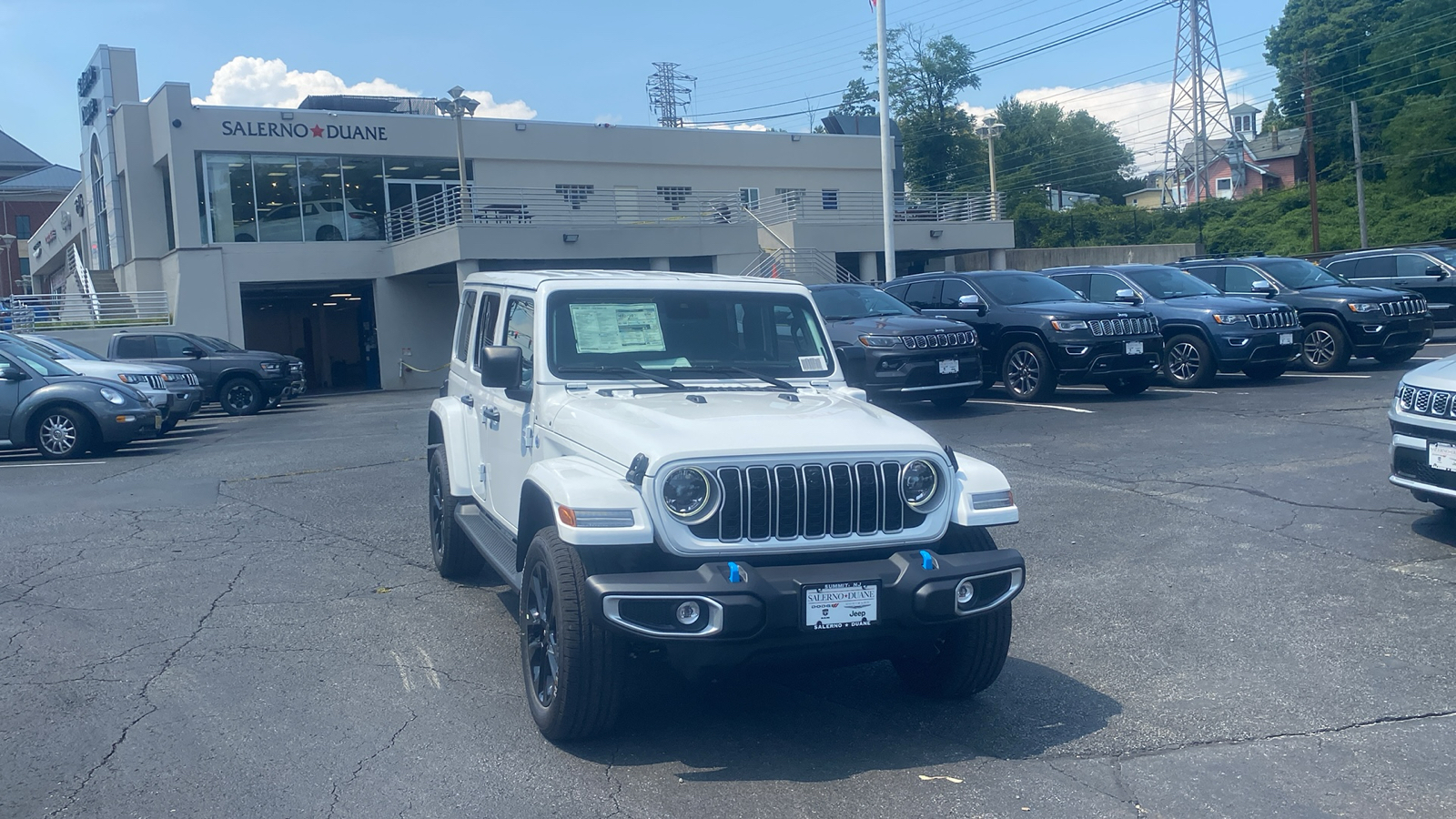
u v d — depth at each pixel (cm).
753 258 3309
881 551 439
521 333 566
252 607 659
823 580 409
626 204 3772
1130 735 455
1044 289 1573
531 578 462
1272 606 618
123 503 1013
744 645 407
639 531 413
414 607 657
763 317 569
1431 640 557
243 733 464
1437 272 2033
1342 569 684
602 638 422
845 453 432
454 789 409
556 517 428
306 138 3291
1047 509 861
